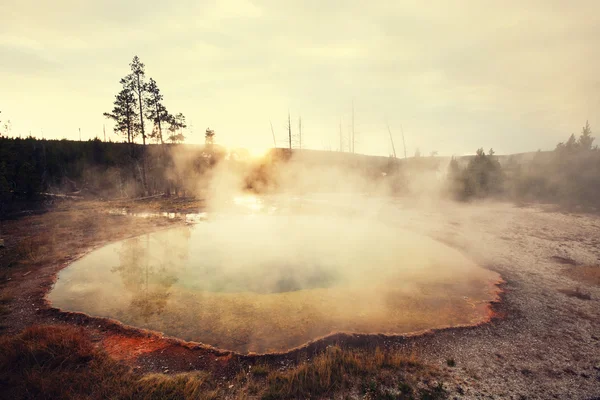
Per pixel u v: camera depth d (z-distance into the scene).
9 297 7.36
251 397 4.36
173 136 28.48
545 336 5.93
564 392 4.41
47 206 20.16
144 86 25.94
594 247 11.30
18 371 4.72
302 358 5.27
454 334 6.02
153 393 4.34
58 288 8.14
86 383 4.49
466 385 4.56
